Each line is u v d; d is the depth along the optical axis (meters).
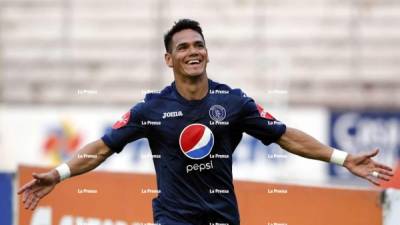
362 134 46.81
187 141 15.34
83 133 46.78
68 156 46.94
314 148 15.73
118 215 23.59
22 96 56.56
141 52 56.50
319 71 54.56
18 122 47.72
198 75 15.21
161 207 15.68
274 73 53.91
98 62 56.66
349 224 19.02
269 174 44.16
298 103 54.00
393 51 55.03
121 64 56.25
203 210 15.45
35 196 15.62
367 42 55.44
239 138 16.00
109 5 58.22
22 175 27.12
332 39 55.59
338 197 19.25
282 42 55.50
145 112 15.52
